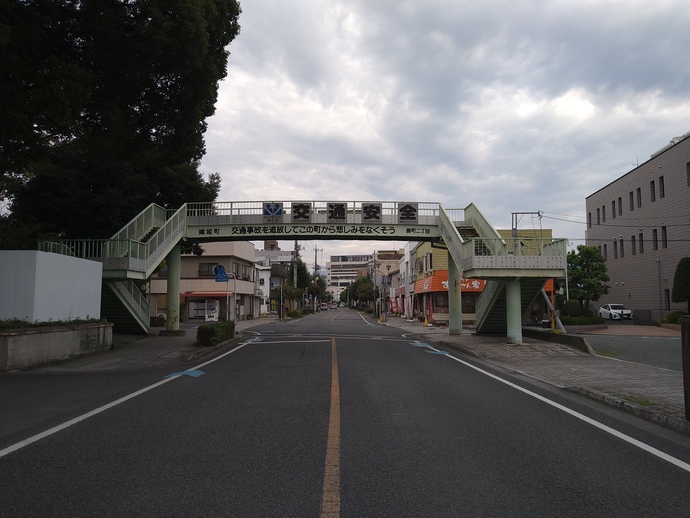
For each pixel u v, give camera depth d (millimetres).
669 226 38406
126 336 22516
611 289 48406
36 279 13016
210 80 15031
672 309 37969
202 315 48781
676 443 6172
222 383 10320
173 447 5766
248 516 3955
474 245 19656
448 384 10523
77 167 21953
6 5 10578
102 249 18641
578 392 9688
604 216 50344
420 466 5188
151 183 24797
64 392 9305
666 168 38719
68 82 11844
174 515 3965
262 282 73312
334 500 4277
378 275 96500
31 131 11812
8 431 6469
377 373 11930
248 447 5781
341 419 7168
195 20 13547
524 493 4477
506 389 10039
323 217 24719
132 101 15047
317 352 16844
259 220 24688
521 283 20656
